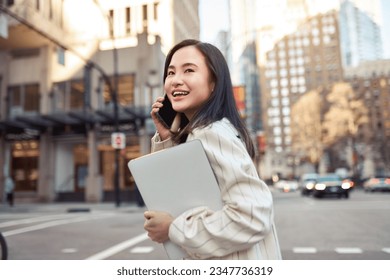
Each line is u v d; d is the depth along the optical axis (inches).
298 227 351.6
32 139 898.1
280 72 3437.5
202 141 43.8
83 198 879.1
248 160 43.2
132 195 859.4
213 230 39.2
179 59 50.3
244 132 49.4
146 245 271.3
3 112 900.6
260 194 41.2
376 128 1795.0
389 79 1758.1
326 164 2175.2
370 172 2203.5
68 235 327.6
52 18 645.9
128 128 845.2
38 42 856.3
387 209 523.5
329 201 762.2
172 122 58.5
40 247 267.1
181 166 43.1
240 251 42.4
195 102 49.0
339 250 234.7
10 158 919.0
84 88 842.2
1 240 191.6
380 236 287.7
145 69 768.3
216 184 41.5
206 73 49.7
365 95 1811.0
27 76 896.9
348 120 1803.6
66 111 863.7
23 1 643.5
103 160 892.6
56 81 876.6
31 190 900.0
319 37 3063.5
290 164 2957.7
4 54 912.9
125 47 710.5
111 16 360.2
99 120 841.5
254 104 2851.9
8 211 650.2
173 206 43.2
